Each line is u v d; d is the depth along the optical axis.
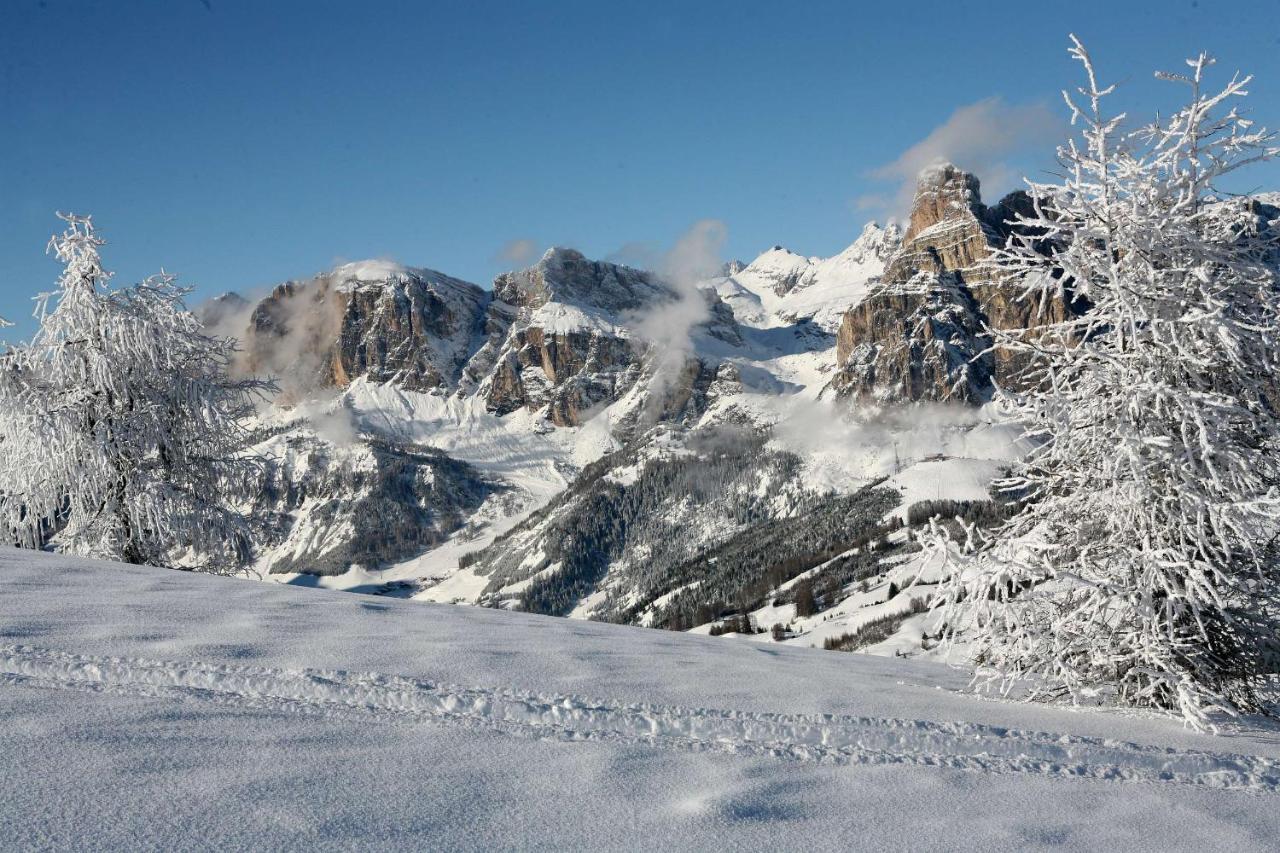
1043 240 10.09
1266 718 9.02
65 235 23.44
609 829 3.96
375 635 8.59
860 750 5.88
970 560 9.48
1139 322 9.91
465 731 5.43
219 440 24.28
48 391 22.70
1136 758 6.41
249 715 5.30
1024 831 4.43
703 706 6.77
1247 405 9.55
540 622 12.38
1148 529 9.32
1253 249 9.95
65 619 7.80
